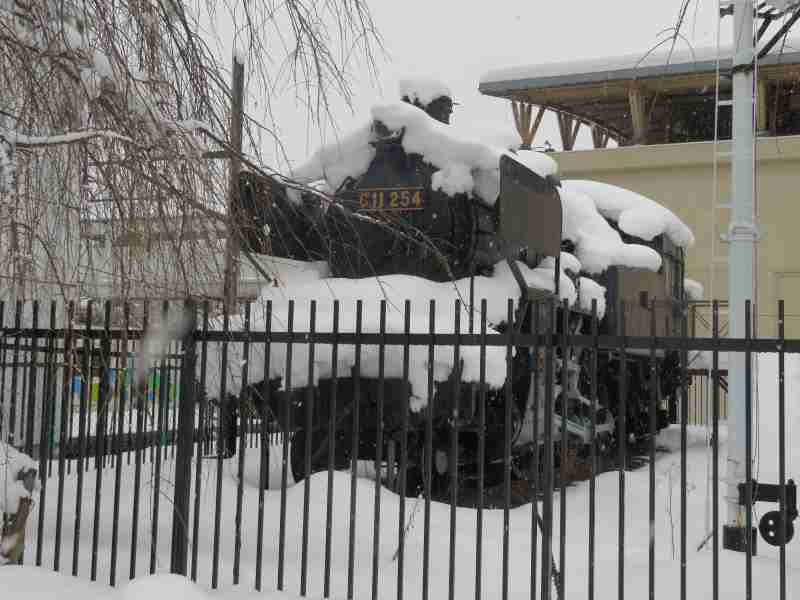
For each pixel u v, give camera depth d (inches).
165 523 262.8
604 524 311.7
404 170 348.2
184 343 198.4
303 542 186.5
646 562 246.2
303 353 281.1
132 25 187.9
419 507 300.8
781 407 164.7
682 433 172.6
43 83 179.6
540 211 356.5
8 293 196.2
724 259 283.1
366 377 285.6
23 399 256.1
